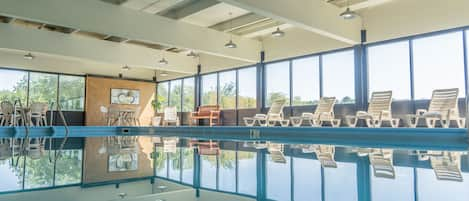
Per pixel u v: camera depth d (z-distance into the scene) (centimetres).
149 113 1498
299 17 675
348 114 862
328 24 737
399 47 777
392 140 587
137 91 1466
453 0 685
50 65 1247
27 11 629
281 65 1031
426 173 195
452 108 648
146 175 198
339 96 884
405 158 290
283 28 971
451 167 224
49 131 932
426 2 725
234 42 984
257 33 1006
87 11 698
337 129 671
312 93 947
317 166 235
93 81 1348
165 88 1491
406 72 764
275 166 240
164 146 471
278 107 973
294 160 278
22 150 395
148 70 1505
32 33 880
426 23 722
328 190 149
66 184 166
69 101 1295
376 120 760
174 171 218
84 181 175
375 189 149
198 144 524
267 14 636
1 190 149
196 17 873
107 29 724
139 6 798
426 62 734
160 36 807
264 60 1055
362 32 823
